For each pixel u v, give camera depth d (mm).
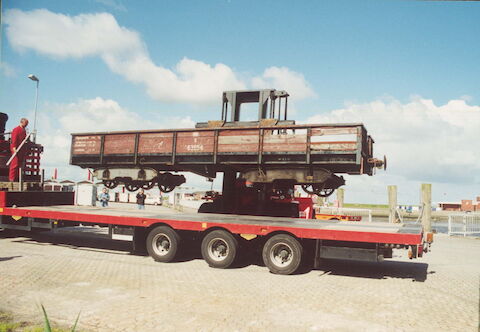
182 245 9219
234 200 11633
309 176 10023
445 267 9641
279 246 8305
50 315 5059
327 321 5137
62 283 6738
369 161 10102
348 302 6094
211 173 11875
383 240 7562
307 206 11781
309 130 9727
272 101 10719
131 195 37312
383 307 5852
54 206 13008
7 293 6020
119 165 11969
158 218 9352
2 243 11320
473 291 6973
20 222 11562
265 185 10961
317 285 7254
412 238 7367
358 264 9789
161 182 12469
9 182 12398
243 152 10250
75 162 12359
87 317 5027
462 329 4898
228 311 5453
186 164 10992
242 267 8859
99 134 11930
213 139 10578
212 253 8781
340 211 20500
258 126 10188
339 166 10133
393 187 18281
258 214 11227
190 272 8078
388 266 9648
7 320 4781
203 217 9742
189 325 4832
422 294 6707
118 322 4871
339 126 9500
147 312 5293
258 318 5188
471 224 19391
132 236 9719
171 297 6059
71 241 12109
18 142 12344
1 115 13109
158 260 9188
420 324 5078
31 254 9531
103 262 8844
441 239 17750
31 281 6793
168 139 11078
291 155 9992
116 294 6145
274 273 8250
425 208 17766
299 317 5277
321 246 8164
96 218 10016
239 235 8727
